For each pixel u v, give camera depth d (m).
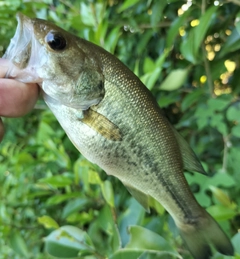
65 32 0.15
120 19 0.28
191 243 0.16
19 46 0.14
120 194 0.23
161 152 0.15
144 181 0.15
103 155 0.15
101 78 0.15
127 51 0.28
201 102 0.22
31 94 0.14
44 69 0.14
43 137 0.30
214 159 0.24
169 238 0.19
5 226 0.30
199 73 0.24
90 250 0.19
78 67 0.15
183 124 0.24
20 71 0.14
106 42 0.22
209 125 0.23
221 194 0.17
